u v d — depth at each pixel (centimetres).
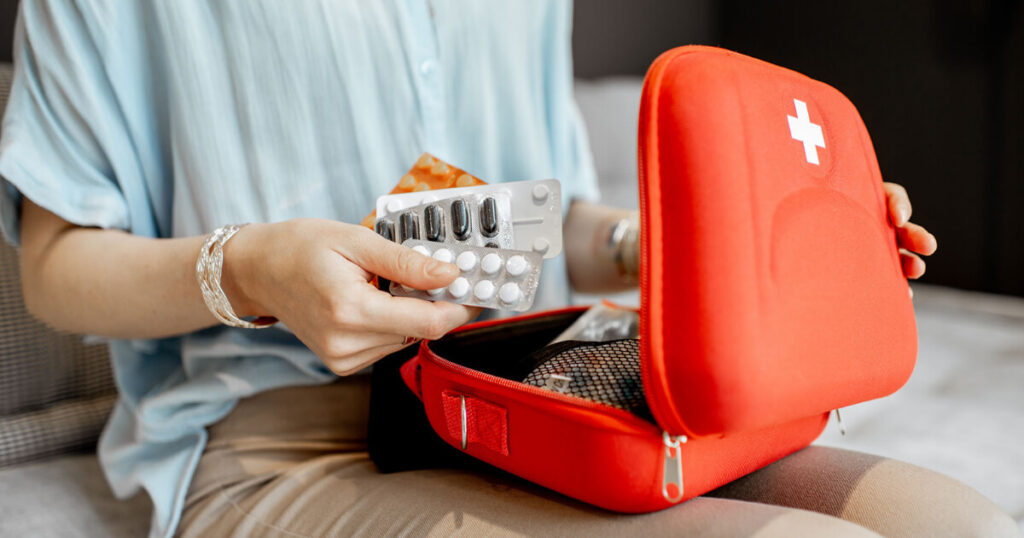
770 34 230
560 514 41
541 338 58
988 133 191
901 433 85
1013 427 86
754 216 35
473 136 67
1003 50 186
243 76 55
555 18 76
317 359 58
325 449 58
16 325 73
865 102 215
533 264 40
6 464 72
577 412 37
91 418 77
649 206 35
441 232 43
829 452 51
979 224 196
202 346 58
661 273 35
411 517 44
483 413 42
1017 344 123
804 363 37
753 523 37
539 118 75
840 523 36
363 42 58
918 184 207
